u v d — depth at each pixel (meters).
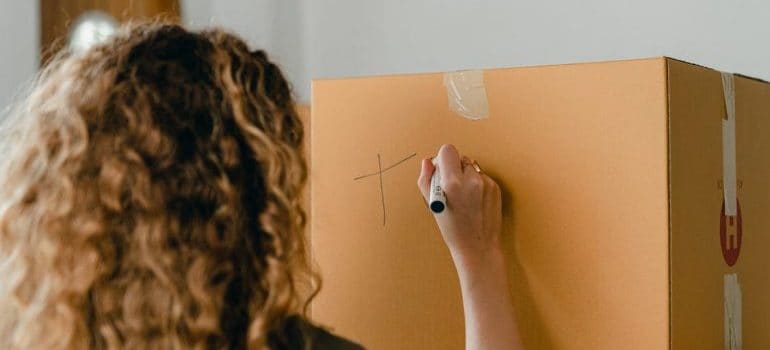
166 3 2.22
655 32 1.74
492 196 0.98
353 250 1.07
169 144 0.79
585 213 0.95
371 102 1.06
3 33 1.99
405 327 1.04
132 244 0.77
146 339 0.76
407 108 1.04
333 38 2.24
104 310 0.77
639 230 0.93
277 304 0.79
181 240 0.77
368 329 1.06
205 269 0.77
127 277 0.77
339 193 1.08
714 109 1.01
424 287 1.03
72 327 0.77
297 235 0.85
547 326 0.98
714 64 1.67
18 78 2.00
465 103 1.01
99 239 0.77
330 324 1.08
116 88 0.80
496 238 0.98
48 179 0.80
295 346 0.82
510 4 1.95
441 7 2.05
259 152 0.81
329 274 1.08
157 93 0.80
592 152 0.95
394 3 2.13
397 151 1.04
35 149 0.82
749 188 1.09
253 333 0.78
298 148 0.88
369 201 1.06
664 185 0.91
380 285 1.05
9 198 0.82
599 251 0.95
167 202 0.78
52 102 0.83
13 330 0.82
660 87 0.92
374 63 2.17
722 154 1.02
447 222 0.96
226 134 0.80
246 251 0.80
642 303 0.93
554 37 1.88
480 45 2.00
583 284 0.96
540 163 0.98
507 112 0.99
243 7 2.34
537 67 0.98
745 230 1.08
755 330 1.10
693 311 0.96
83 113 0.79
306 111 1.33
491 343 0.95
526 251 0.98
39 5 2.06
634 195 0.93
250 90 0.84
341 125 1.07
